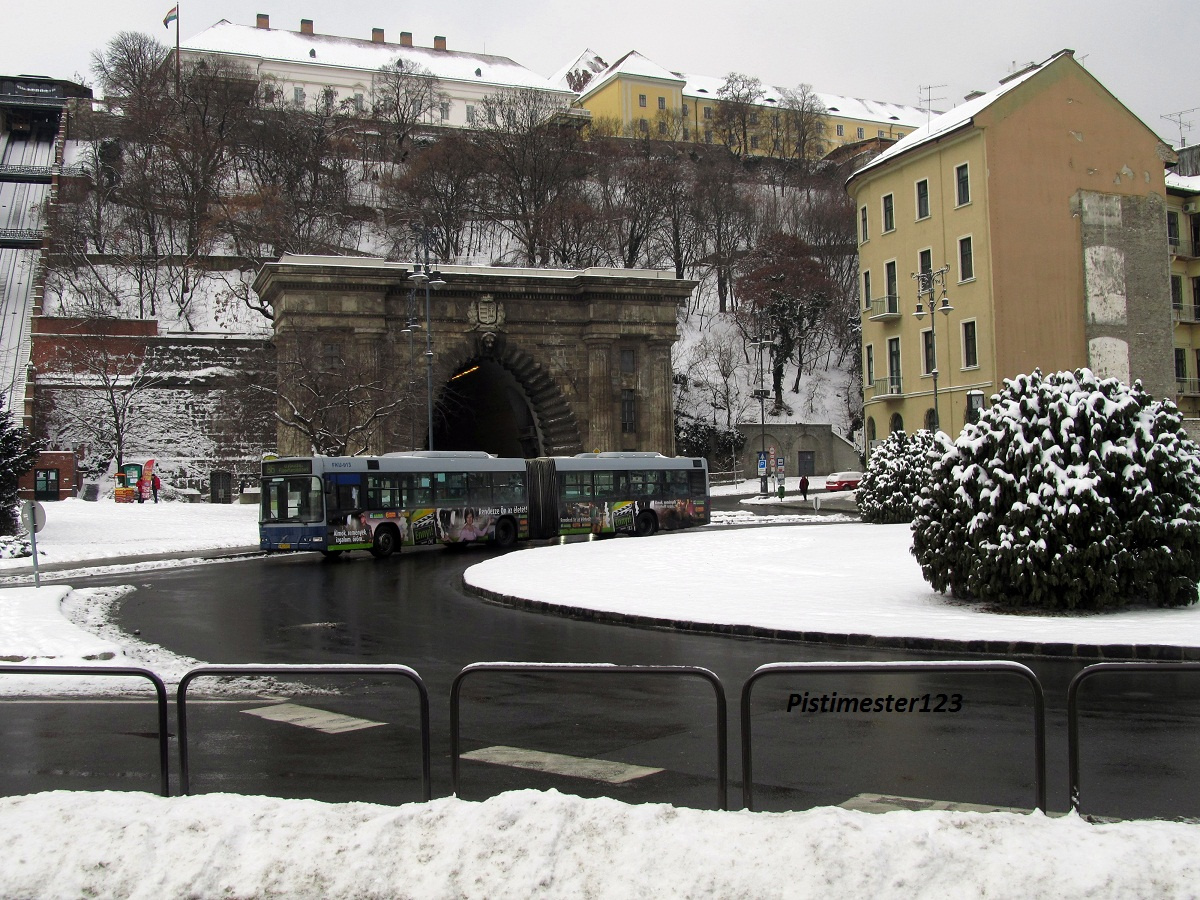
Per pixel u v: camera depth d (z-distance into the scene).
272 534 37.38
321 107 126.62
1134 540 18.20
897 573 24.80
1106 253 65.88
